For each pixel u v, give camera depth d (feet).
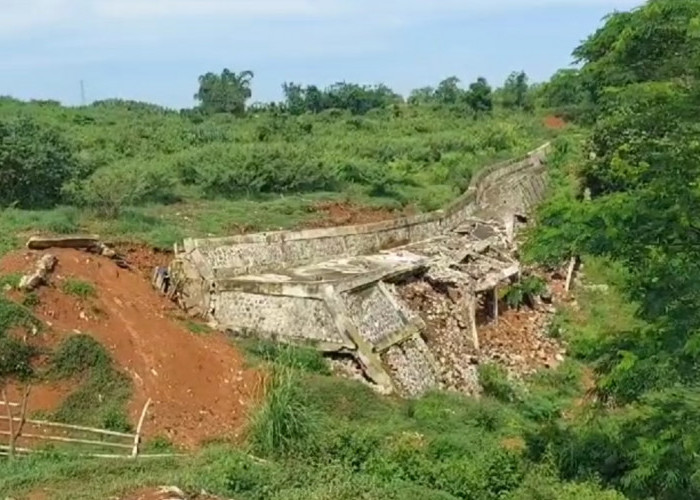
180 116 188.34
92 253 73.51
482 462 56.95
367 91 250.98
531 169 175.01
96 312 65.36
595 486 53.06
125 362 62.49
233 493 47.65
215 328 74.84
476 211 138.10
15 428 54.80
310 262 90.07
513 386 85.71
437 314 89.30
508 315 104.63
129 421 57.93
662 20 48.52
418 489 52.29
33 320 61.16
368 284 80.33
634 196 49.06
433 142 178.29
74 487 47.06
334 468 53.62
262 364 67.56
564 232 50.55
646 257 48.88
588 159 141.90
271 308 75.61
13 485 46.55
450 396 76.02
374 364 72.02
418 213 122.72
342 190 124.16
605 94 48.93
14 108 153.79
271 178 114.32
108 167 106.83
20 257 67.41
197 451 55.72
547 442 61.82
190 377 64.28
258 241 84.74
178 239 81.51
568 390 89.10
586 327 106.11
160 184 99.35
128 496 44.75
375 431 59.77
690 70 48.55
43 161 83.51
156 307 72.02
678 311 47.75
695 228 48.01
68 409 57.67
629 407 65.26
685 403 51.78
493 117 239.91
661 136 49.32
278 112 201.36
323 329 73.56
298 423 57.21
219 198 105.91
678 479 49.24
